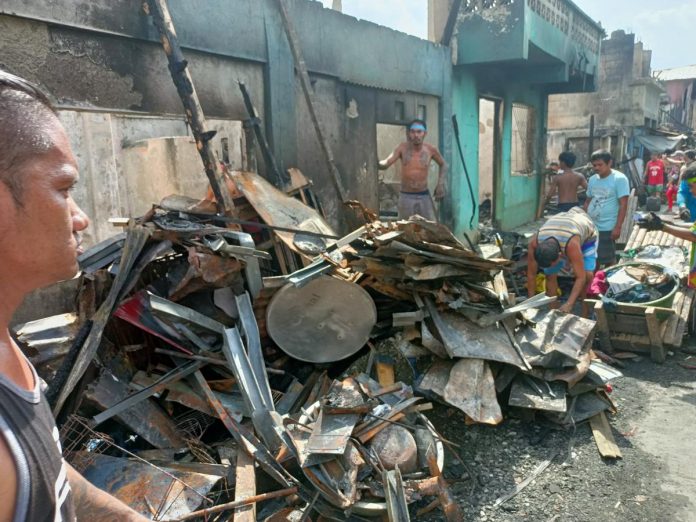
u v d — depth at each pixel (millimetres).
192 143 5762
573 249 4488
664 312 4777
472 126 9258
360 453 2756
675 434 3590
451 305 3771
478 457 3307
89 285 3291
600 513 2842
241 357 3070
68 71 3551
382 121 6855
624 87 19562
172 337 3174
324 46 5664
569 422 3586
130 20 3879
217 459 2787
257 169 5086
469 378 3463
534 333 3975
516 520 2793
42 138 628
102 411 2812
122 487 2404
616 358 4852
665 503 2904
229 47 4656
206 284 3248
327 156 5504
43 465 623
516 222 11602
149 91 4133
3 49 3186
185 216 3678
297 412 3240
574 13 10445
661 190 16406
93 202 5457
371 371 3689
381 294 4062
